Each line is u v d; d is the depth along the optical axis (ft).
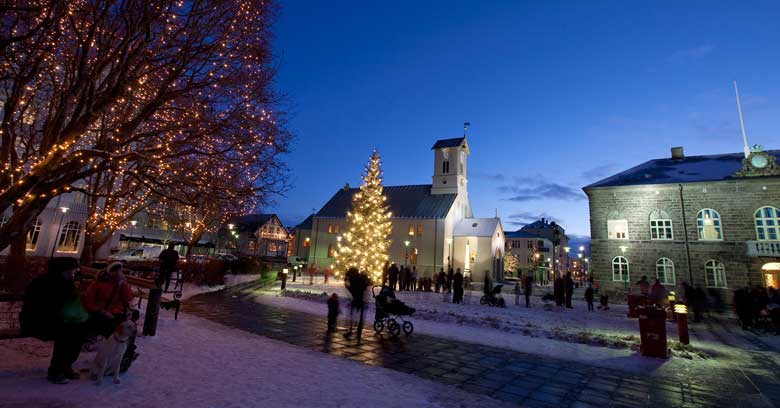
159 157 31.76
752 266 82.74
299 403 17.13
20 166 32.45
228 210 40.14
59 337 17.17
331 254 174.19
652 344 33.04
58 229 88.79
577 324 51.49
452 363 27.53
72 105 31.19
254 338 31.12
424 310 54.19
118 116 40.65
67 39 30.71
